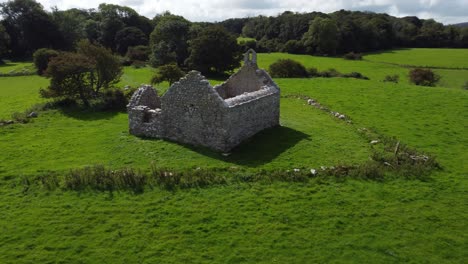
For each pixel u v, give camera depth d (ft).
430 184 88.43
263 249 63.52
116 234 66.59
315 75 249.55
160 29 309.63
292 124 124.98
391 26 433.07
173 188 81.00
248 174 86.07
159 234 66.85
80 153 100.94
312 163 93.50
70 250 62.54
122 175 82.64
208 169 87.51
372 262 61.21
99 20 446.19
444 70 282.97
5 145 107.96
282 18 466.70
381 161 96.78
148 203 75.82
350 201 78.64
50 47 361.10
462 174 95.50
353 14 507.30
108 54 170.91
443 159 106.01
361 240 66.54
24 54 363.76
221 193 79.77
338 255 62.59
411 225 71.56
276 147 101.96
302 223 70.69
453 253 64.08
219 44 266.57
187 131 102.17
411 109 159.84
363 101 172.45
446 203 80.23
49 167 91.20
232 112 96.58
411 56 351.67
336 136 115.96
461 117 149.38
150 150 99.71
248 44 406.41
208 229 68.33
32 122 132.36
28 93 191.11
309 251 63.31
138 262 60.13
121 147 103.40
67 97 157.79
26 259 60.23
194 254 62.13
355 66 299.58
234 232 67.72
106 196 78.23
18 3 355.56
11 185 82.94
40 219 70.49
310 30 381.60
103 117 139.74
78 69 152.05
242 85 121.80
